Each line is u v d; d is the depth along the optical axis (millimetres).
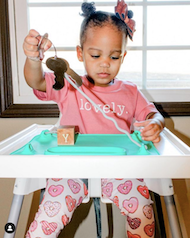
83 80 884
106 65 801
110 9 1101
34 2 1117
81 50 836
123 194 718
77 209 1156
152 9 1134
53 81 798
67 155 552
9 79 1096
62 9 1128
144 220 695
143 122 729
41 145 697
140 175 547
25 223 1162
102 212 1156
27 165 547
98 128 840
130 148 668
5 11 1063
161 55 1157
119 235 1160
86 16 822
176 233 669
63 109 858
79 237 1163
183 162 543
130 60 1153
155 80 1167
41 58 674
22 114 1106
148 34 1149
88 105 852
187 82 1162
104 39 777
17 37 1096
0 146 670
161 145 695
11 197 1146
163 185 687
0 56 1079
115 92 880
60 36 1142
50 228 673
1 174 552
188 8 1135
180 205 1149
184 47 1134
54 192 712
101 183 770
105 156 548
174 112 1102
